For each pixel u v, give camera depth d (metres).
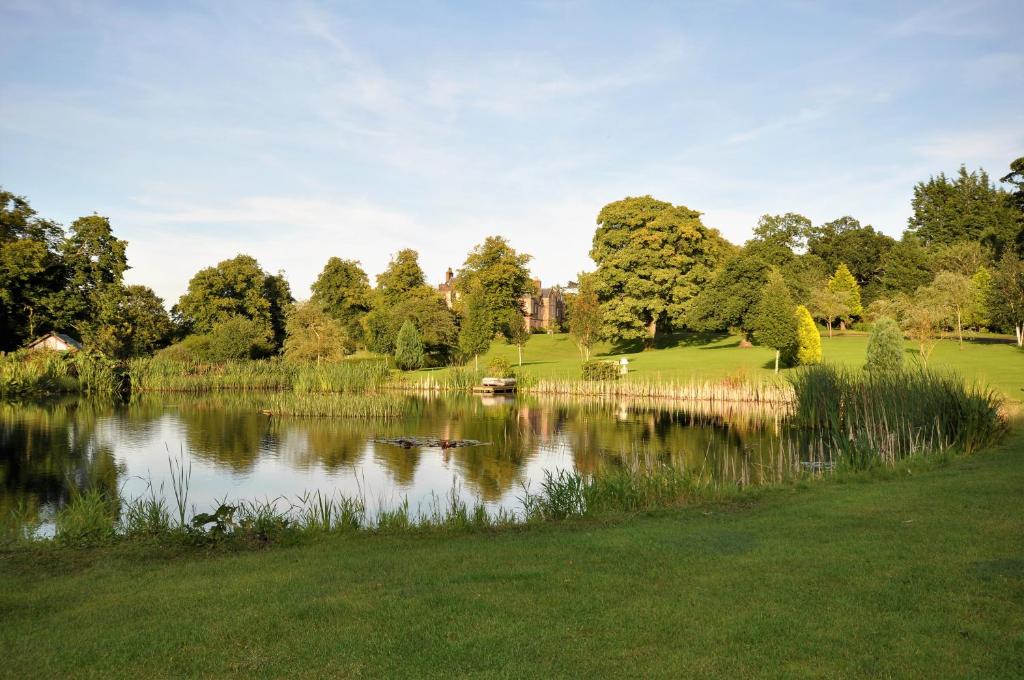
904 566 9.50
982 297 67.50
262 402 52.41
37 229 75.75
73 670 7.04
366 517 17.97
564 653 7.07
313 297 104.94
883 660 6.68
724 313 72.75
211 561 11.78
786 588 8.82
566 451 30.19
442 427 38.75
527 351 90.94
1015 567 9.18
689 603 8.40
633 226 81.00
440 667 6.82
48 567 11.47
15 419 41.19
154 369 62.56
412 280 102.75
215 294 95.94
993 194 105.88
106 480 24.44
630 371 63.44
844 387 33.38
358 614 8.37
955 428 22.05
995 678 6.26
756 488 17.38
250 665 7.02
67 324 77.12
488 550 11.68
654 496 16.80
